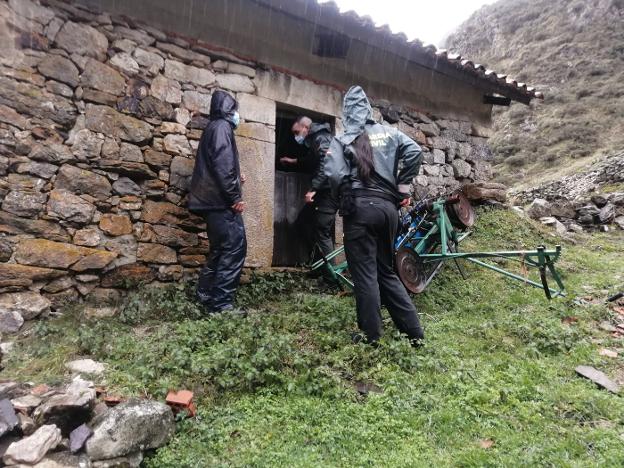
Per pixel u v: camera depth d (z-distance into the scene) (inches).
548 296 146.7
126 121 145.6
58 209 132.2
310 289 173.9
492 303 172.7
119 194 144.8
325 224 179.2
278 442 87.7
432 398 102.6
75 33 136.4
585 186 495.8
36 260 127.9
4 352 105.3
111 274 143.2
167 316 136.9
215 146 135.3
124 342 114.9
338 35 185.3
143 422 82.6
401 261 162.4
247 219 170.9
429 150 239.8
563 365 125.9
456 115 255.9
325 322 135.1
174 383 98.9
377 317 123.5
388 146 129.3
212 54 166.2
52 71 132.1
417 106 234.8
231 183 135.2
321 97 195.6
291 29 183.9
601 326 154.5
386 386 106.8
